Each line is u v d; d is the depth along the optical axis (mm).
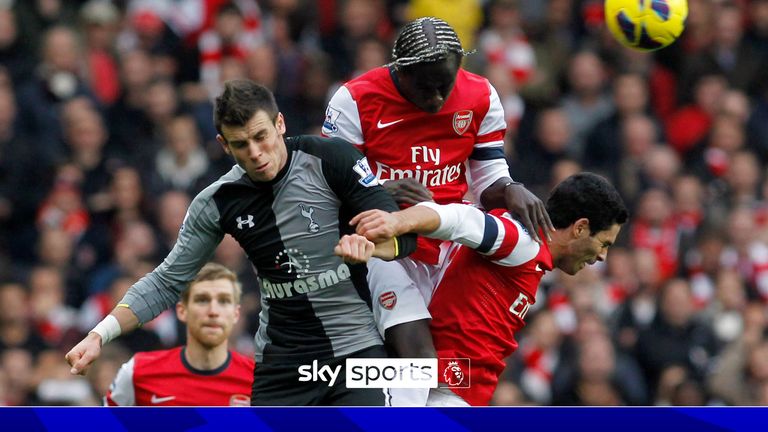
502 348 21062
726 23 50625
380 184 19906
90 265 39500
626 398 37875
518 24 47875
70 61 42969
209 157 41844
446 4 47562
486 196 21344
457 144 20938
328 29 47750
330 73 45219
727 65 50375
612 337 39375
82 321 37688
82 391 34688
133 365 26625
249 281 37406
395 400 20312
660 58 49594
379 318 20359
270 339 20328
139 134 42719
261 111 18969
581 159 45719
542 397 37156
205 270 26156
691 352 39562
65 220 40094
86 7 45781
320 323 20047
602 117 46312
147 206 40594
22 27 43906
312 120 44469
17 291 36344
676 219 44250
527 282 20703
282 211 19688
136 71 43312
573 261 21094
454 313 20672
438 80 19641
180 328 36188
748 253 43656
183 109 43344
